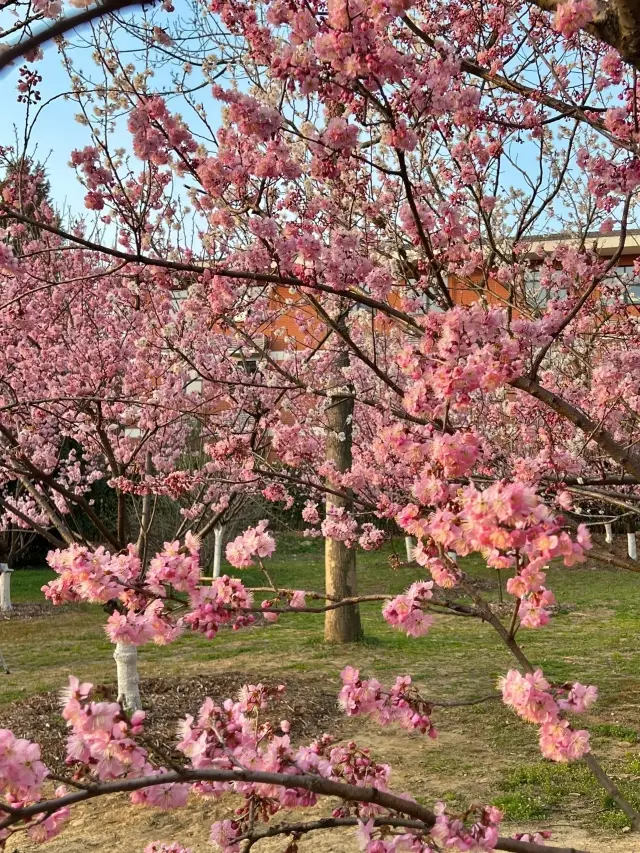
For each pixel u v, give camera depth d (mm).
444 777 6699
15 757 1489
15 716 8180
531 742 7551
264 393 6688
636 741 7477
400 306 5176
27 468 5668
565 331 5117
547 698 1960
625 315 6316
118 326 8336
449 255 4105
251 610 2203
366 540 6109
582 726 8023
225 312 4465
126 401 5441
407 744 7656
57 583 2115
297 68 3109
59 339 7910
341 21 2768
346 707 2352
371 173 4965
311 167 3484
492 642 12570
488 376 2418
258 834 2148
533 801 6031
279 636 13305
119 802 6414
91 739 1754
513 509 1749
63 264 8016
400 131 2959
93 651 12617
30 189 5082
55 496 9336
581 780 6449
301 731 8047
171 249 5492
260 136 3295
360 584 19344
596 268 4441
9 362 8188
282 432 6031
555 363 6781
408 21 3611
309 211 4062
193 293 4676
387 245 5078
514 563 1842
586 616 15109
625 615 15031
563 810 5914
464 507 1880
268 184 3719
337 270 3375
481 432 5793
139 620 2127
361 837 2111
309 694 9219
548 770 6684
